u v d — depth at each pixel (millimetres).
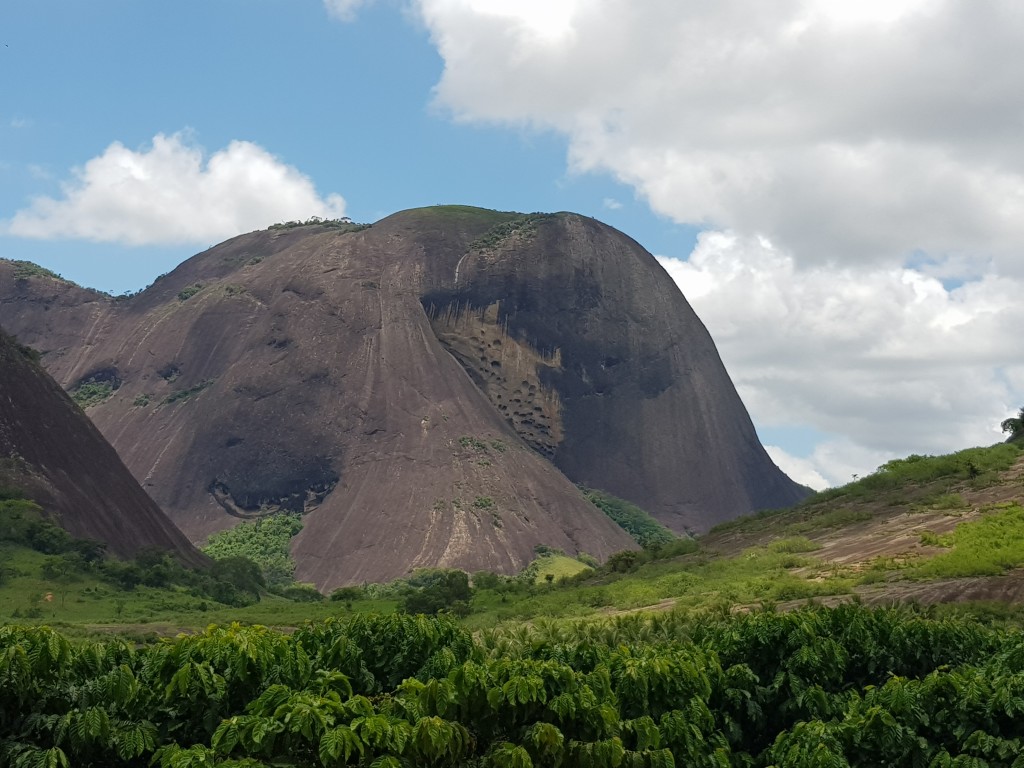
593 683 19156
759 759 20594
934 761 17609
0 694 16125
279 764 15688
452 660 19812
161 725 17234
